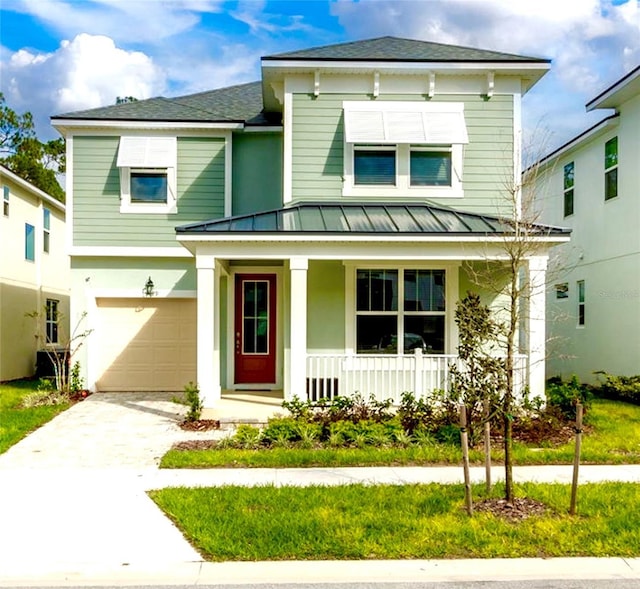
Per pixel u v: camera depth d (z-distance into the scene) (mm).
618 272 14523
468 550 4730
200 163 13594
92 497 6105
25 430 9391
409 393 9461
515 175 11234
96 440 8805
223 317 13023
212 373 10297
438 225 10492
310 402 9531
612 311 14812
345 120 11750
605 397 13266
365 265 11523
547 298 18578
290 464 7387
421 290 11562
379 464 7445
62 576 4383
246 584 4270
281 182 13812
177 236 9914
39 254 18969
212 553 4695
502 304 11445
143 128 13422
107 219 13469
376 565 4520
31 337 18344
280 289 13078
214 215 13570
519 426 8953
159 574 4398
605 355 15141
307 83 12031
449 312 11453
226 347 13023
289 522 5199
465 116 12133
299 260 10133
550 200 18641
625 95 13805
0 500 6023
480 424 7016
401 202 11906
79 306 13562
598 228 15570
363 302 11578
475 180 12078
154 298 13836
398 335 11508
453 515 5402
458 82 12109
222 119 13438
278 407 10578
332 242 10062
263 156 13828
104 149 13508
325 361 10461
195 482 6613
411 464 7453
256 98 16156
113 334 13859
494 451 7902
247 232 9914
